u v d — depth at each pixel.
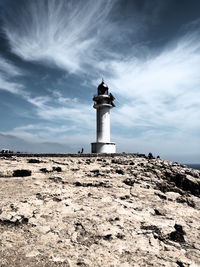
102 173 15.52
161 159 29.77
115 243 5.95
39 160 19.41
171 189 14.29
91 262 4.93
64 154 25.80
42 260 4.83
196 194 16.25
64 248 5.49
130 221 7.46
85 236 6.23
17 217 6.82
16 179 12.80
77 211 8.06
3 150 28.50
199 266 5.32
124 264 5.00
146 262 5.17
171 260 5.42
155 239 6.48
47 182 12.46
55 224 6.85
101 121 35.84
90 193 10.73
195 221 8.74
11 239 5.73
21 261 4.74
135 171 17.53
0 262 4.63
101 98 35.75
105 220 7.39
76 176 14.14
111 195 10.70
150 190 12.65
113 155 29.97
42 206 8.23
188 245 6.63
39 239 5.87
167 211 9.33
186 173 19.97
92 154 27.83
